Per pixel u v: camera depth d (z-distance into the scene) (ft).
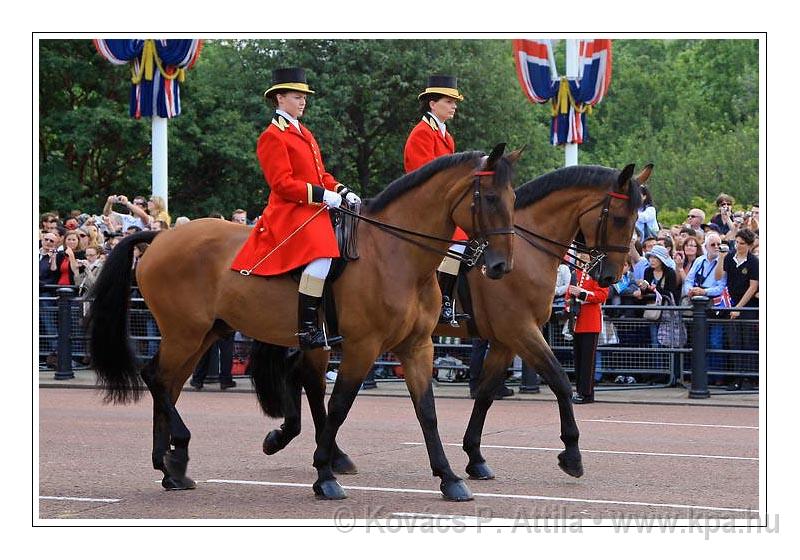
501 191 25.17
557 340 50.21
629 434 38.14
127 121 102.89
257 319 27.55
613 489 28.04
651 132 154.92
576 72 64.64
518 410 44.65
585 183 30.66
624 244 30.42
